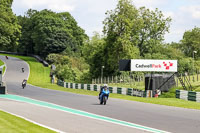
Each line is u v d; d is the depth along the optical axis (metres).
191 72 90.81
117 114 22.03
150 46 110.31
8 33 98.19
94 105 28.81
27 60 138.00
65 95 42.94
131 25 91.25
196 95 38.34
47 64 120.19
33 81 83.06
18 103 28.06
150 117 20.69
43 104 28.42
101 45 105.25
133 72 85.44
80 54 160.50
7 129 12.77
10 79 82.19
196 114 23.28
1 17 98.75
